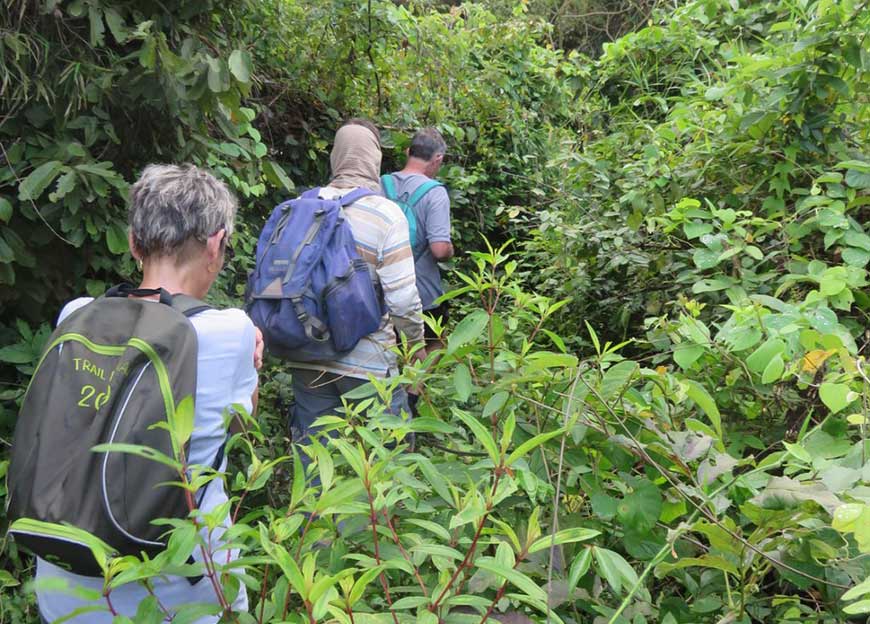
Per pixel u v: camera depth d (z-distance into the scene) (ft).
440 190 11.44
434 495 5.24
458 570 3.71
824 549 4.22
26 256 7.86
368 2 15.80
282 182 10.05
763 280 8.14
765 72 9.34
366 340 8.53
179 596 4.43
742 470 6.53
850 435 5.53
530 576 4.86
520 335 7.53
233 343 4.80
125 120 8.59
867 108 9.43
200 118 8.77
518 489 5.29
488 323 5.96
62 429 4.14
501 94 20.54
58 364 4.34
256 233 14.03
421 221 11.35
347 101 16.94
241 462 9.41
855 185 8.17
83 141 8.41
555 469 5.36
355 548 4.74
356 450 3.90
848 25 8.75
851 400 4.81
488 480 4.74
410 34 17.80
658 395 5.72
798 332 6.10
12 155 7.82
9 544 7.38
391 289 8.45
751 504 4.39
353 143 9.43
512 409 5.51
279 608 3.74
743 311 6.37
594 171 12.21
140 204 5.15
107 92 8.14
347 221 8.38
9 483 4.21
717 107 11.54
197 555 4.30
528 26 22.48
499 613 4.41
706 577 5.10
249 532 3.47
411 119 17.48
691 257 9.76
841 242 7.85
